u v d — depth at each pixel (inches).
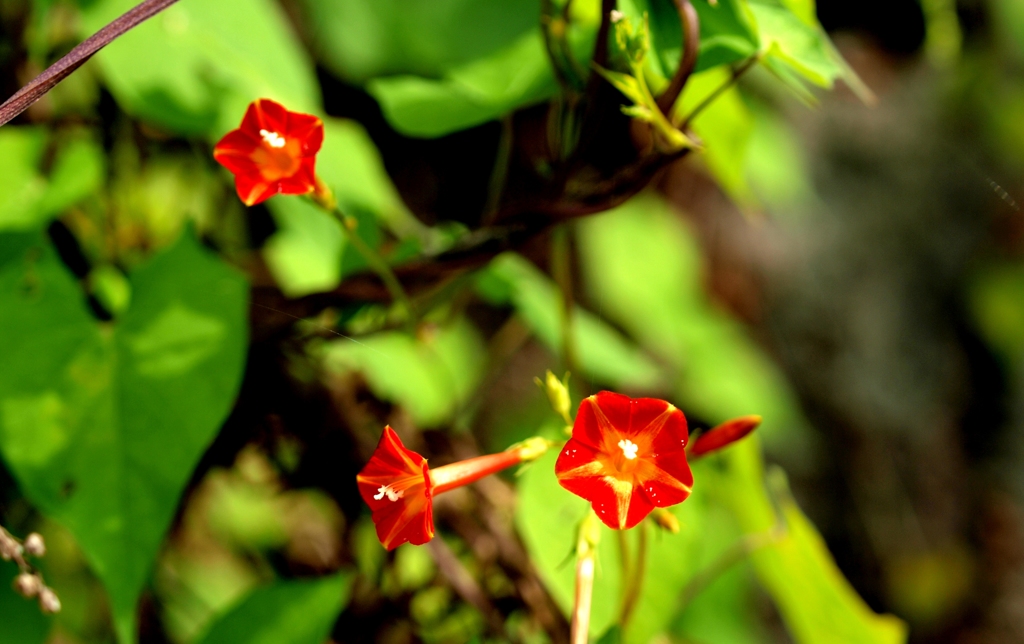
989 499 50.1
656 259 39.4
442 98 20.9
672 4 19.4
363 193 22.7
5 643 20.5
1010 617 49.6
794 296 45.8
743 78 36.1
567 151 20.0
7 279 20.0
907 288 48.5
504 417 37.5
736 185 22.1
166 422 19.6
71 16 22.1
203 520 24.4
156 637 23.3
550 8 19.7
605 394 17.4
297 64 22.7
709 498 21.8
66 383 19.6
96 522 19.3
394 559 23.1
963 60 46.3
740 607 30.3
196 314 19.9
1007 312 49.8
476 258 20.6
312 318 21.1
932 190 47.9
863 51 43.4
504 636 22.2
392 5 28.5
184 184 23.8
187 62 21.6
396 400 22.9
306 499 23.5
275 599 20.6
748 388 39.7
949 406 49.9
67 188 20.9
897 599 49.6
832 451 48.0
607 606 20.4
